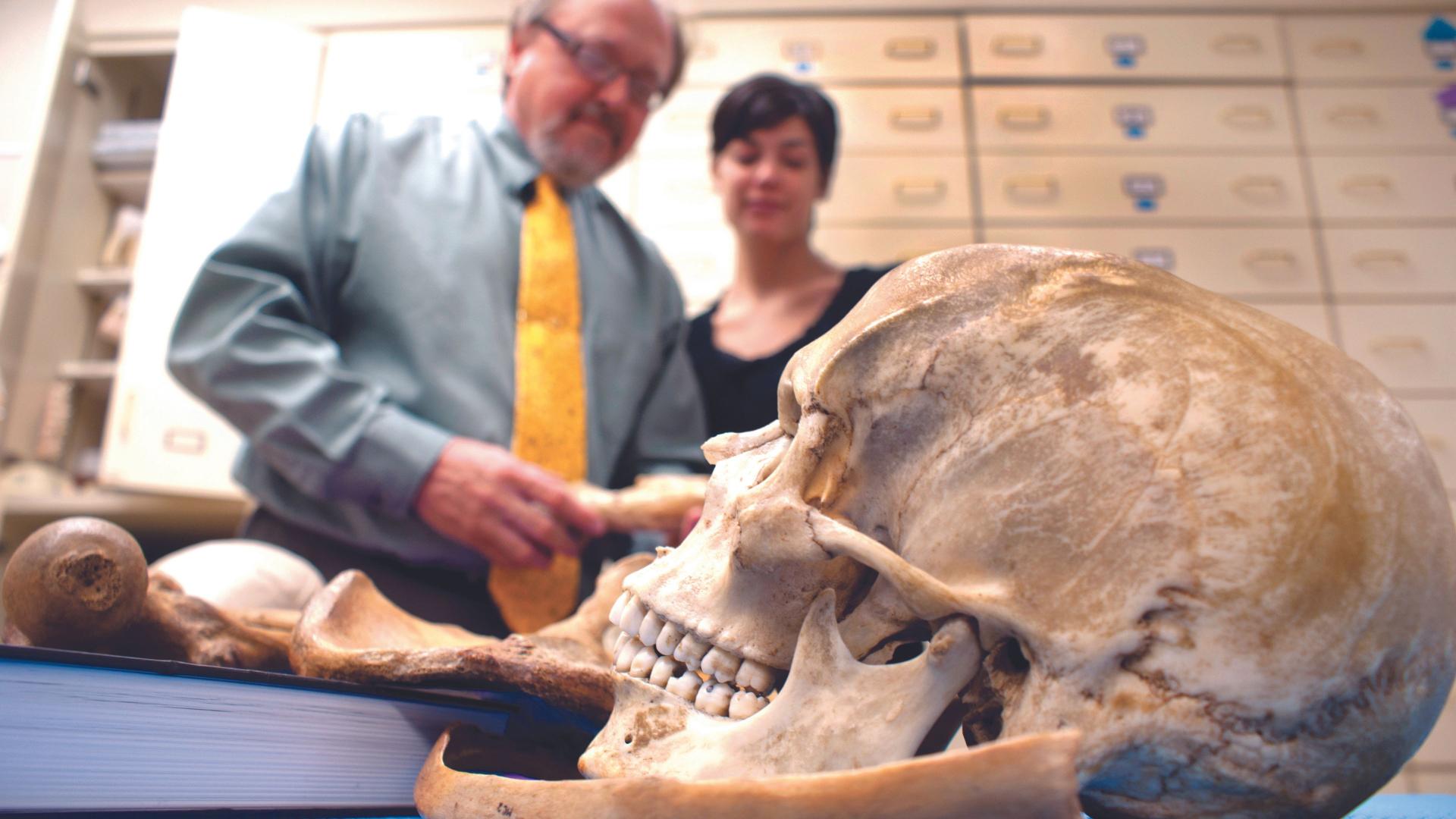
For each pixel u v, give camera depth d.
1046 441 0.51
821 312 1.71
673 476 1.29
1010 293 0.55
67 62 1.60
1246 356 0.50
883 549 0.53
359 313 1.42
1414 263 2.71
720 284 2.64
